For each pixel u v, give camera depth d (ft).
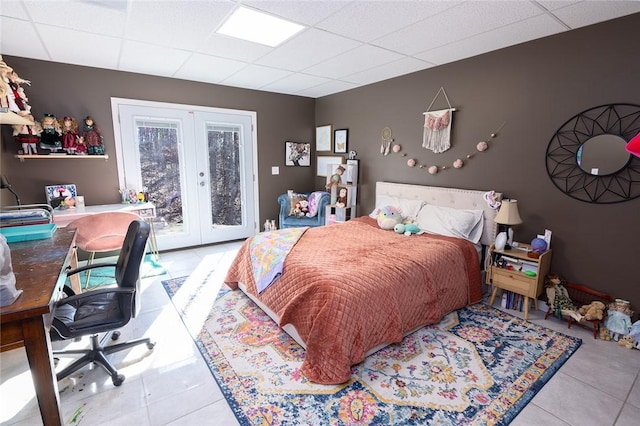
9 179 10.64
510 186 9.71
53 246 6.10
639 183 7.38
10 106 7.43
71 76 11.43
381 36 8.69
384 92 13.56
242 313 8.80
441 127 11.29
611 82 7.58
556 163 8.66
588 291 8.24
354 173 14.75
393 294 6.97
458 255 8.87
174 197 14.38
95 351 6.41
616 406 5.54
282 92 16.31
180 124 13.93
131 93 12.62
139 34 8.65
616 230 7.80
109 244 10.36
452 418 5.24
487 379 6.17
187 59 10.85
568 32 8.18
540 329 7.99
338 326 6.11
